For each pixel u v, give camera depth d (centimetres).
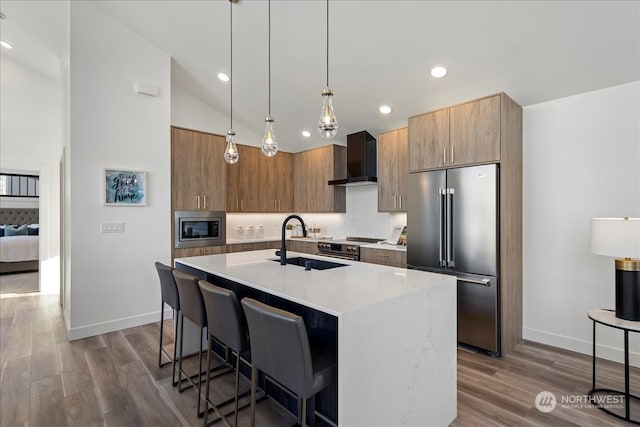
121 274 351
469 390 231
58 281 529
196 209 429
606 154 275
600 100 278
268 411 210
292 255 301
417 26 267
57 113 538
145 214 368
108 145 342
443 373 192
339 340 132
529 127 319
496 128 287
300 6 282
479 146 297
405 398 165
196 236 429
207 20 327
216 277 279
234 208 496
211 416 202
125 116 354
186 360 280
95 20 334
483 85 307
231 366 266
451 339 199
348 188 526
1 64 496
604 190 276
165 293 256
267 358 144
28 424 192
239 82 423
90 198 331
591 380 244
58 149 536
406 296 165
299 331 128
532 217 317
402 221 454
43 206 523
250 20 313
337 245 459
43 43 432
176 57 395
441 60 294
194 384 228
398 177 412
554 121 304
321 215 568
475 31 256
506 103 293
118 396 222
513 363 273
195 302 205
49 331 343
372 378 147
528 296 321
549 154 306
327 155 514
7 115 500
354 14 274
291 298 157
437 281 193
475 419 199
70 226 320
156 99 377
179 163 415
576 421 196
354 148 474
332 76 362
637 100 260
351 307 140
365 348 143
